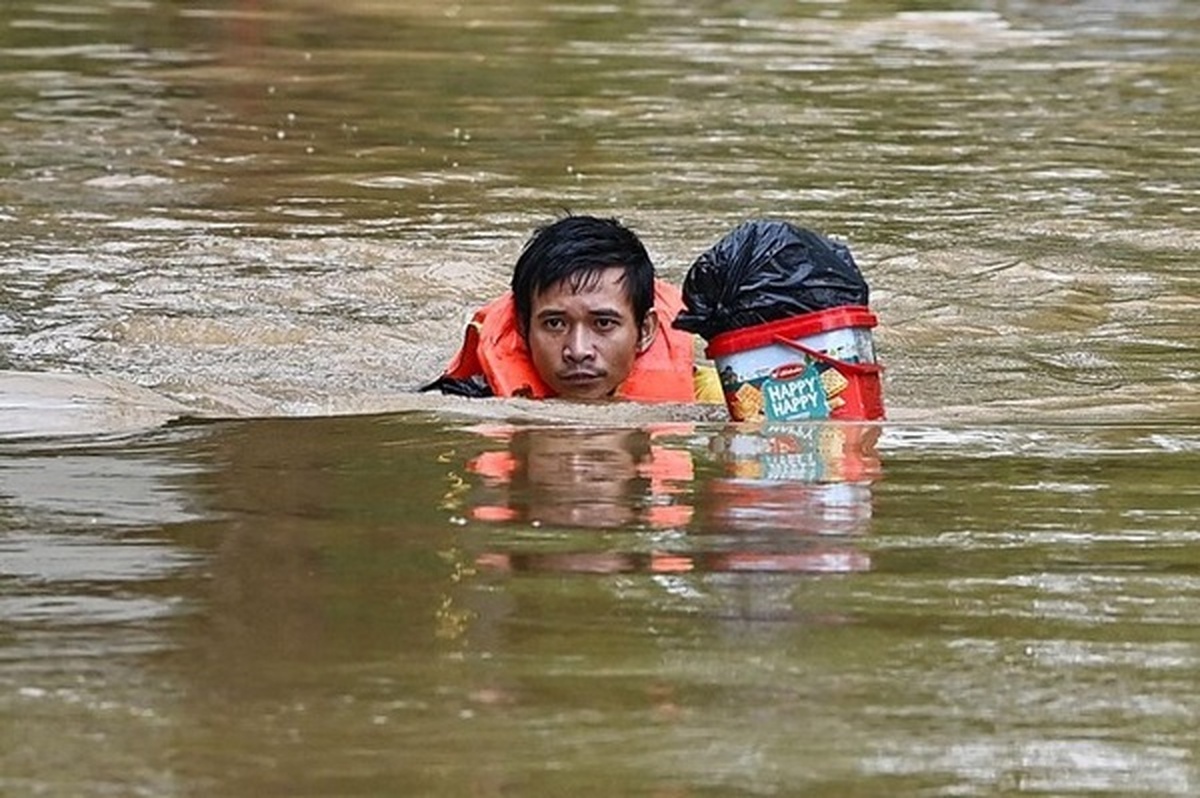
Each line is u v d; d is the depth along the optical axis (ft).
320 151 90.33
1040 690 23.43
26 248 66.54
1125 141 95.45
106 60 121.29
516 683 23.36
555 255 44.06
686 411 41.91
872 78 118.42
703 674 23.71
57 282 61.00
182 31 134.92
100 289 60.13
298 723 22.03
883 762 21.11
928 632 25.50
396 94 109.19
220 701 22.71
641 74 118.21
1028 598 27.20
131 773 20.54
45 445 37.09
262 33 134.10
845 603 26.81
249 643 24.79
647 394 44.14
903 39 137.90
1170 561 29.19
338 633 25.22
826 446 37.70
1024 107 106.83
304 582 27.53
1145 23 147.54
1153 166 88.12
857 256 66.74
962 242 69.56
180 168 85.10
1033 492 33.81
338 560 28.76
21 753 21.08
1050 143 94.53
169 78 114.42
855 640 25.16
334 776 20.49
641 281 44.68
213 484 33.81
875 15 151.12
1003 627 25.84
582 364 43.55
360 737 21.58
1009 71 122.11
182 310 57.47
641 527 30.81
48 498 32.73
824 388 40.88
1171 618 26.27
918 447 37.70
